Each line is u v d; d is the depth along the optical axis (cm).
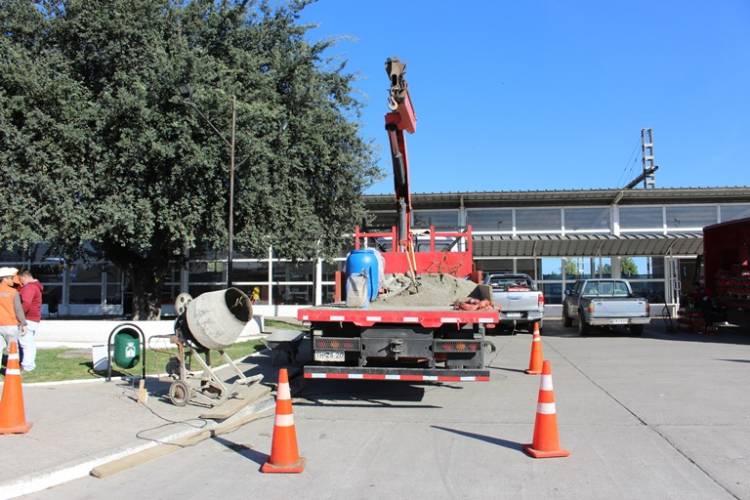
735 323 1722
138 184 1439
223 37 1667
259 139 1456
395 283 1117
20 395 655
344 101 1789
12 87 1359
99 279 2694
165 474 533
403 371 776
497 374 1070
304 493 478
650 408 762
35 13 1469
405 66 957
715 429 655
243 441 646
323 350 806
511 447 598
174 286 2656
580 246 2409
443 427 689
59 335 1485
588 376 1021
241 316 830
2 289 966
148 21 1499
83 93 1475
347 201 1864
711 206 2573
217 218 1508
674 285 2531
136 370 1048
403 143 1122
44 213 1345
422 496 466
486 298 945
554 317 2580
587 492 468
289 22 1748
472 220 2636
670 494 461
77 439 618
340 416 756
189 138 1368
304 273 2597
